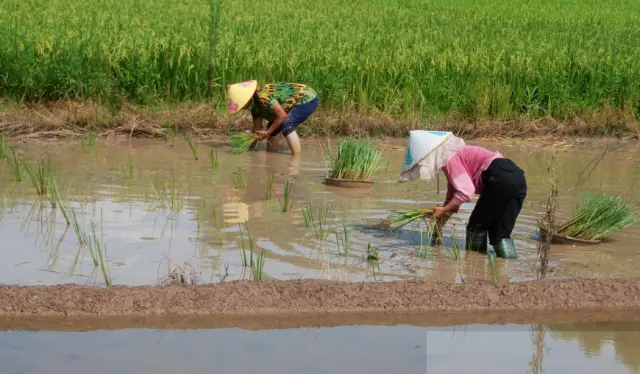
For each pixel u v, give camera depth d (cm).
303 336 520
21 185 886
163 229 739
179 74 1300
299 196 885
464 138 1267
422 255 693
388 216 810
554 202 689
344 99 1298
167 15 1905
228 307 552
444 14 2539
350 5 2639
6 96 1242
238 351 491
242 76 1324
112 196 854
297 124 1098
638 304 591
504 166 678
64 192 862
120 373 452
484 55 1493
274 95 1084
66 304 543
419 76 1370
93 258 632
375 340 517
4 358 471
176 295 556
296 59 1365
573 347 520
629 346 524
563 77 1389
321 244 711
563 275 651
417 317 561
